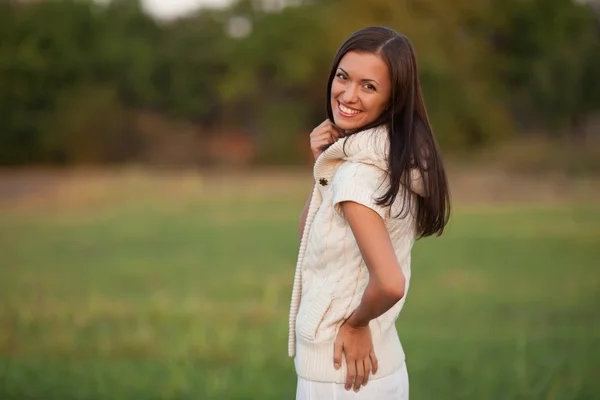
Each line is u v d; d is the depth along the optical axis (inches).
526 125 928.9
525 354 193.8
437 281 304.2
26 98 842.8
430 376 176.2
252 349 202.1
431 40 891.4
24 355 200.1
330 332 75.4
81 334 222.2
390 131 75.2
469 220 480.1
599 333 219.3
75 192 622.8
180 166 853.8
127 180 687.1
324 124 84.6
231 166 857.5
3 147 837.2
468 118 887.7
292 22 874.8
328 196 76.9
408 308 258.5
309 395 76.7
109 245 401.1
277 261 354.0
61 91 853.2
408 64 76.0
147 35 892.0
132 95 874.1
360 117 76.7
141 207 552.1
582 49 903.1
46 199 595.5
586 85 896.9
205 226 464.4
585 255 357.1
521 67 923.4
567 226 443.8
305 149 874.8
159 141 861.8
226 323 233.8
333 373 75.4
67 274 324.5
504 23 916.6
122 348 205.6
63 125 841.5
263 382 170.9
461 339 213.8
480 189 649.0
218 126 890.7
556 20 913.5
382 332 77.2
